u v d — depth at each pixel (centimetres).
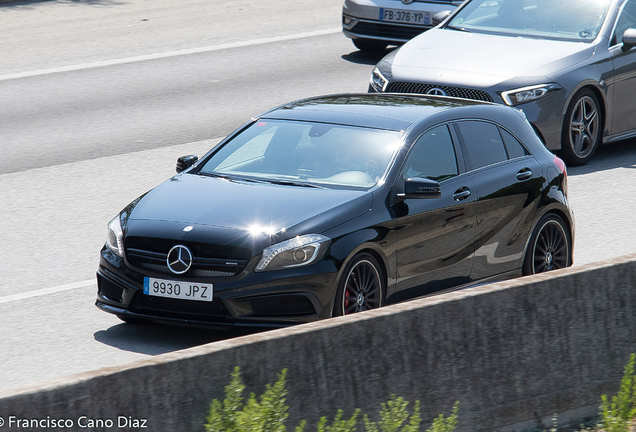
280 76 5775
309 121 2755
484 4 4722
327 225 2295
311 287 2233
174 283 2264
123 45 6562
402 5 6009
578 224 3506
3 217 3459
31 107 5053
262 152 2672
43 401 1395
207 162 2725
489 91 4066
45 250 3127
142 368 1495
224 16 7675
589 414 2000
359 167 2527
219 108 5075
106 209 3572
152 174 4006
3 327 2466
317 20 7594
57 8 7800
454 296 1848
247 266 2223
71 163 4141
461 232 2589
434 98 2962
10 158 4203
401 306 1789
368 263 2353
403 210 2441
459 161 2667
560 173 2948
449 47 4384
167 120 4847
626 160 4453
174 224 2323
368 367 1722
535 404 1925
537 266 2866
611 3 4547
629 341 2081
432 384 1794
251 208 2361
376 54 6431
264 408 1527
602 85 4322
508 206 2730
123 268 2348
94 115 4928
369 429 1666
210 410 1538
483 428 1850
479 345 1862
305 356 1659
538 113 4116
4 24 7150
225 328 2234
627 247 3250
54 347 2336
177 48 6512
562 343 1977
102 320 2539
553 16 4541
